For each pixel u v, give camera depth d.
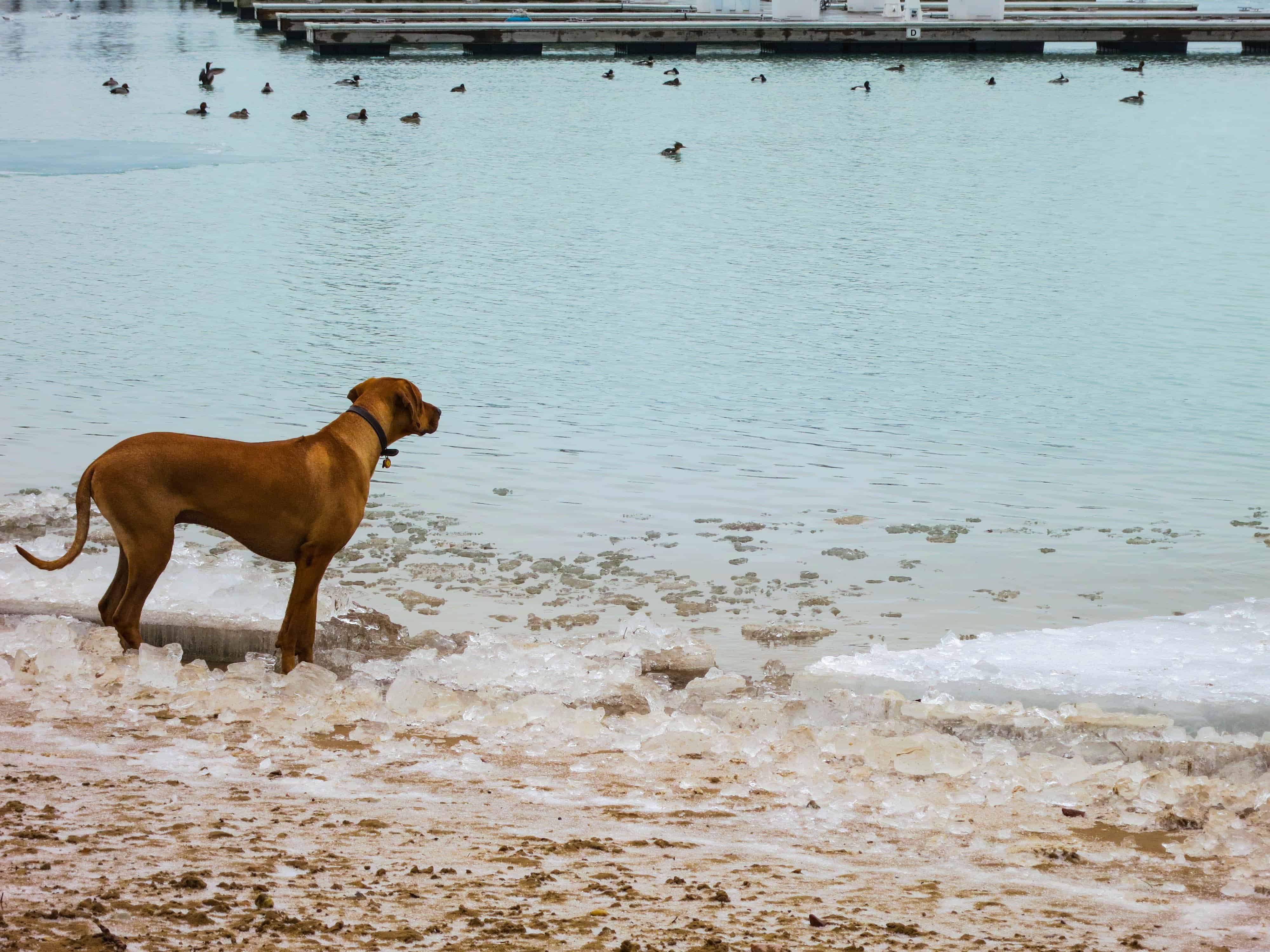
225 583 11.88
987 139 52.00
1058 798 7.75
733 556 13.37
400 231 33.84
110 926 4.90
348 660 10.50
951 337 23.44
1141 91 67.56
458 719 9.02
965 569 12.96
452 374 20.80
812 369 21.22
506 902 5.54
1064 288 27.30
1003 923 5.64
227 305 25.62
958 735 9.06
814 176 43.47
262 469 9.80
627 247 31.77
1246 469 16.19
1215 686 10.04
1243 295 26.55
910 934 5.40
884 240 32.75
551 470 16.14
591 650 10.80
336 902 5.39
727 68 80.44
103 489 9.66
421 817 6.79
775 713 9.24
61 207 37.28
